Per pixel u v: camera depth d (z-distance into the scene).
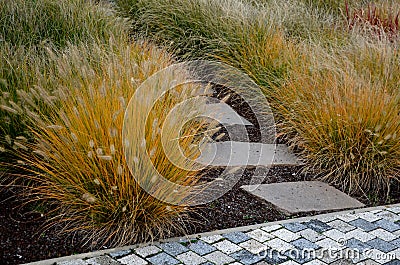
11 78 4.53
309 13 7.18
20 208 3.85
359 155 4.63
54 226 3.71
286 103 5.28
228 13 6.62
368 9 7.38
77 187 3.64
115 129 3.56
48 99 3.85
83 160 3.65
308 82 5.30
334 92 4.93
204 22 6.71
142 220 3.71
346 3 7.65
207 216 3.99
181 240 3.67
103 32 6.16
